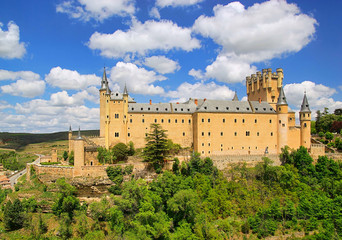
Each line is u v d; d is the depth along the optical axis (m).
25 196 75.62
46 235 63.06
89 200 76.19
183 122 101.25
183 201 63.88
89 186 75.81
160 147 85.38
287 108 102.25
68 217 65.44
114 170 79.50
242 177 85.50
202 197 73.94
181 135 100.88
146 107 100.38
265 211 71.06
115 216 62.72
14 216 65.75
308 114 102.69
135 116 97.56
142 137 97.56
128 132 96.69
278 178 83.69
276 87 110.75
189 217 66.50
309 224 69.69
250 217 69.50
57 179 73.19
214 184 79.88
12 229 66.38
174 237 59.47
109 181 77.44
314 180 85.75
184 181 74.62
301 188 81.25
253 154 99.62
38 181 83.12
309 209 72.44
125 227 61.88
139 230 55.28
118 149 89.00
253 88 117.94
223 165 91.19
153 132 88.00
